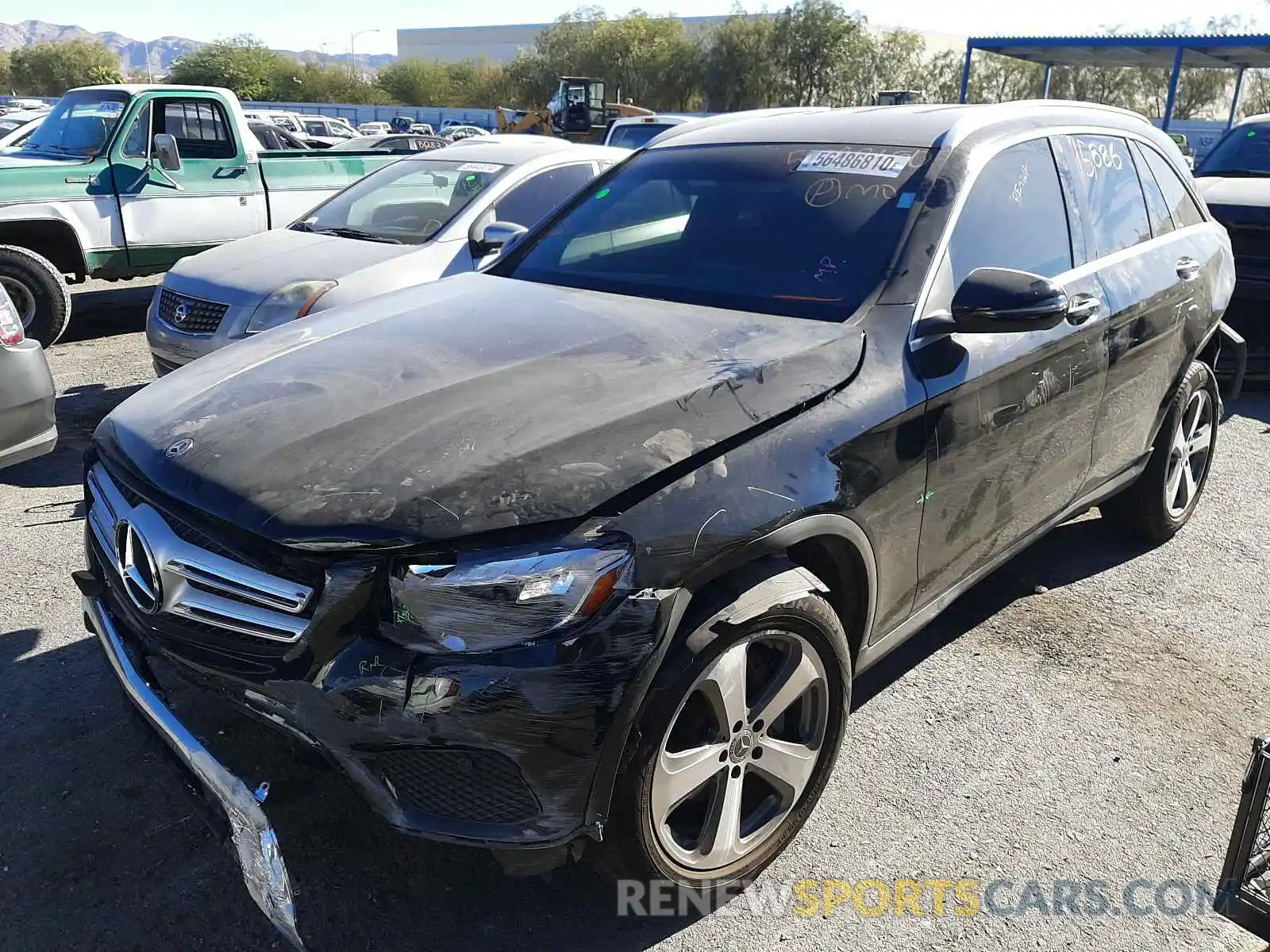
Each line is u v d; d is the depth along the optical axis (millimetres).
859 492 2598
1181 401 4352
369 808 2146
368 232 6484
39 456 4609
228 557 2184
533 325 2936
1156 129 4488
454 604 2051
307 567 2086
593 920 2508
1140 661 3730
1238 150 8422
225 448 2340
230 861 2650
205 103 8805
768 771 2561
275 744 2934
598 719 2104
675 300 3166
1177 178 4492
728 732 2406
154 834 2736
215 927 2445
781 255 3176
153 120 8555
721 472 2330
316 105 55906
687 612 2271
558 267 3611
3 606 3918
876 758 3145
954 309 2838
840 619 2781
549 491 2146
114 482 2527
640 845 2287
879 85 57781
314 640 2074
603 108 29594
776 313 2977
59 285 7953
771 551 2383
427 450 2240
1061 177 3654
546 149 6945
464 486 2135
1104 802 2973
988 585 4301
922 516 2895
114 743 3113
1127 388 3852
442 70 76688
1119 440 3961
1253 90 46812
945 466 2912
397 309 3240
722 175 3609
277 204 9375
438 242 6125
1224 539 4816
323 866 2631
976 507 3154
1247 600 4203
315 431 2359
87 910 2480
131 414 2678
